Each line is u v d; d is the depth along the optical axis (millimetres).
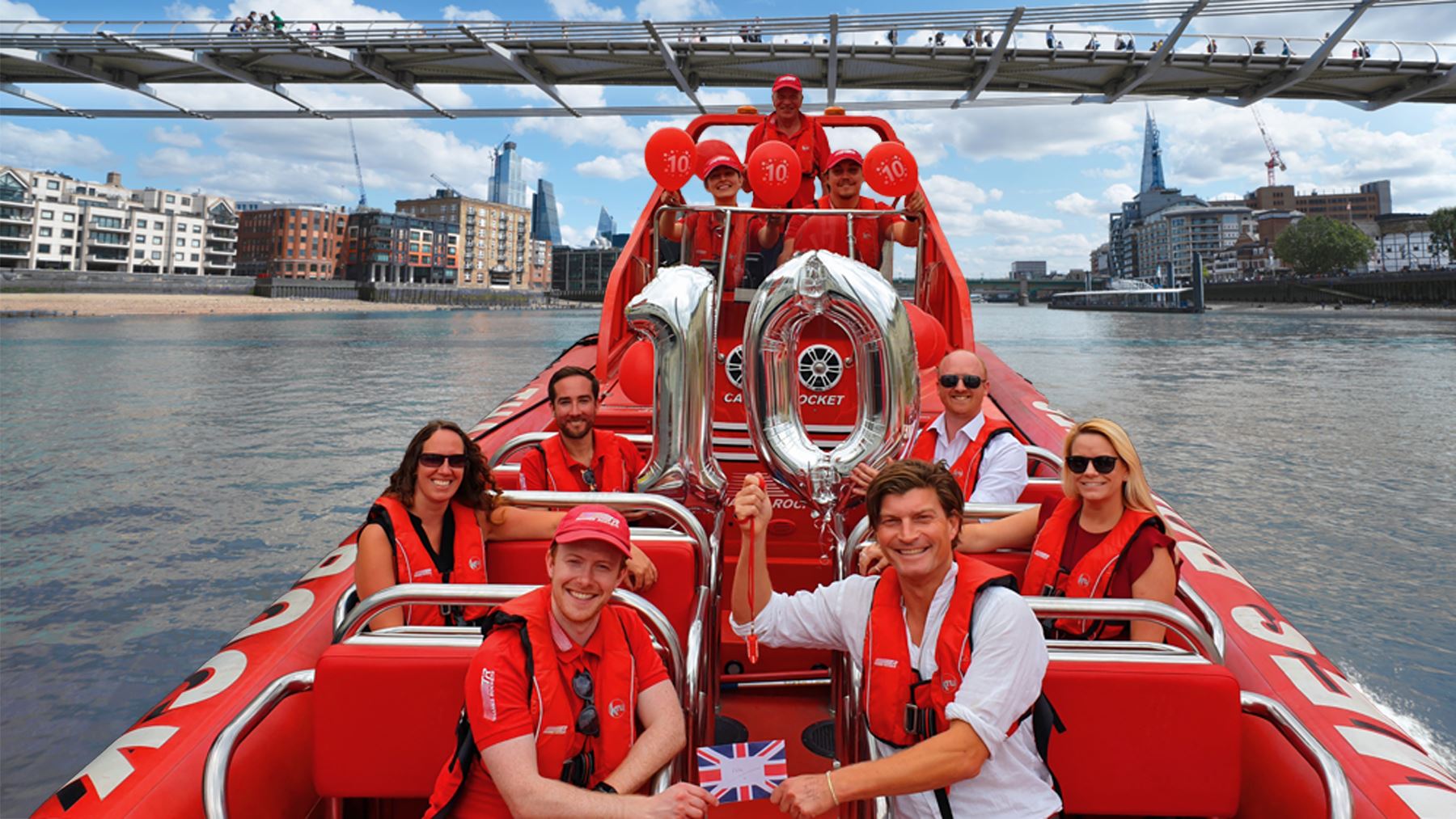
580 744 1753
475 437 4332
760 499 2195
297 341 39594
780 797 1717
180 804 1853
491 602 1993
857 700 2074
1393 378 21484
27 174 135250
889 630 1886
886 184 3531
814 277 2205
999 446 3090
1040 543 2432
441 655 1879
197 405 16250
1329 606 5293
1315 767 1805
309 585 3057
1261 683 2455
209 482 9414
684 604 2395
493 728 1673
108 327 55062
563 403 2979
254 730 2145
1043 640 1767
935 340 3723
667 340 2445
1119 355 30734
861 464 2295
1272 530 7082
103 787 1858
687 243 4562
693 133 5609
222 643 5035
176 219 156750
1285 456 10688
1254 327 56156
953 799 1786
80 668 4641
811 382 3500
